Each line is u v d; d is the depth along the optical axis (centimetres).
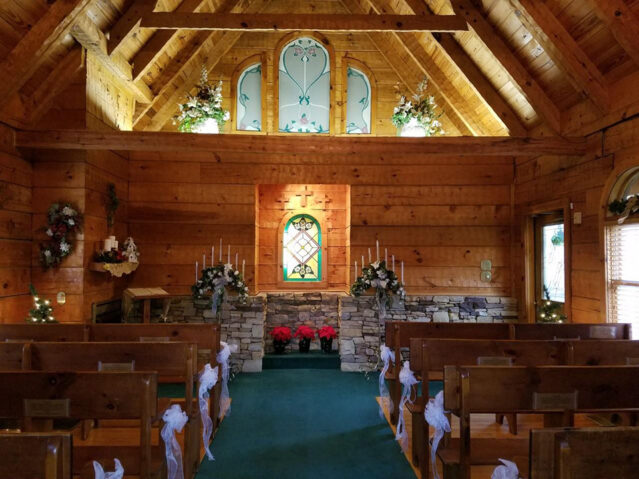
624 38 383
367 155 646
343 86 690
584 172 490
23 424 232
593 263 473
